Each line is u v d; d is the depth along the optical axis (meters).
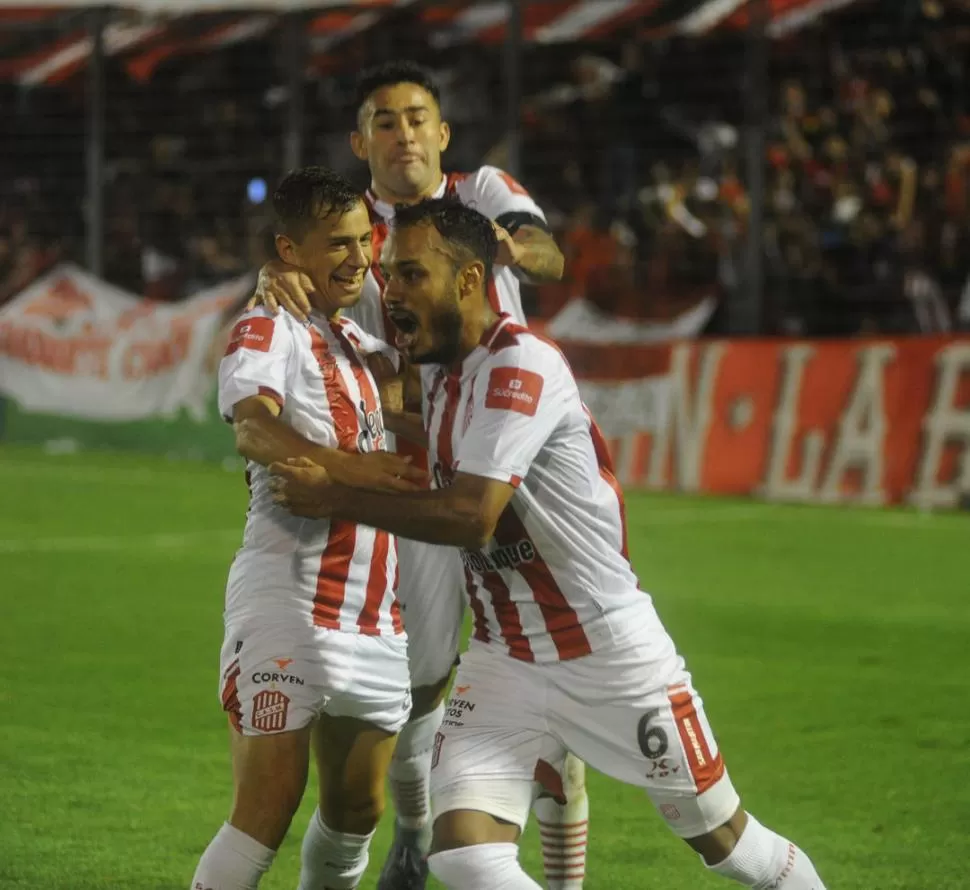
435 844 10.71
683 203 46.25
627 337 43.59
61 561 31.11
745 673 22.56
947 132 44.84
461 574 14.28
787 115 46.69
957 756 18.48
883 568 30.83
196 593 28.08
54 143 60.78
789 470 40.00
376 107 15.31
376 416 12.25
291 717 11.38
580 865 12.73
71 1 58.50
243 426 11.05
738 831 11.09
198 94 58.44
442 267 10.59
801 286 45.28
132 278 56.47
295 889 14.27
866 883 14.32
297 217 11.86
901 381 38.97
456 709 11.16
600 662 10.88
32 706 20.38
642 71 50.47
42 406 50.84
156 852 14.91
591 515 10.96
